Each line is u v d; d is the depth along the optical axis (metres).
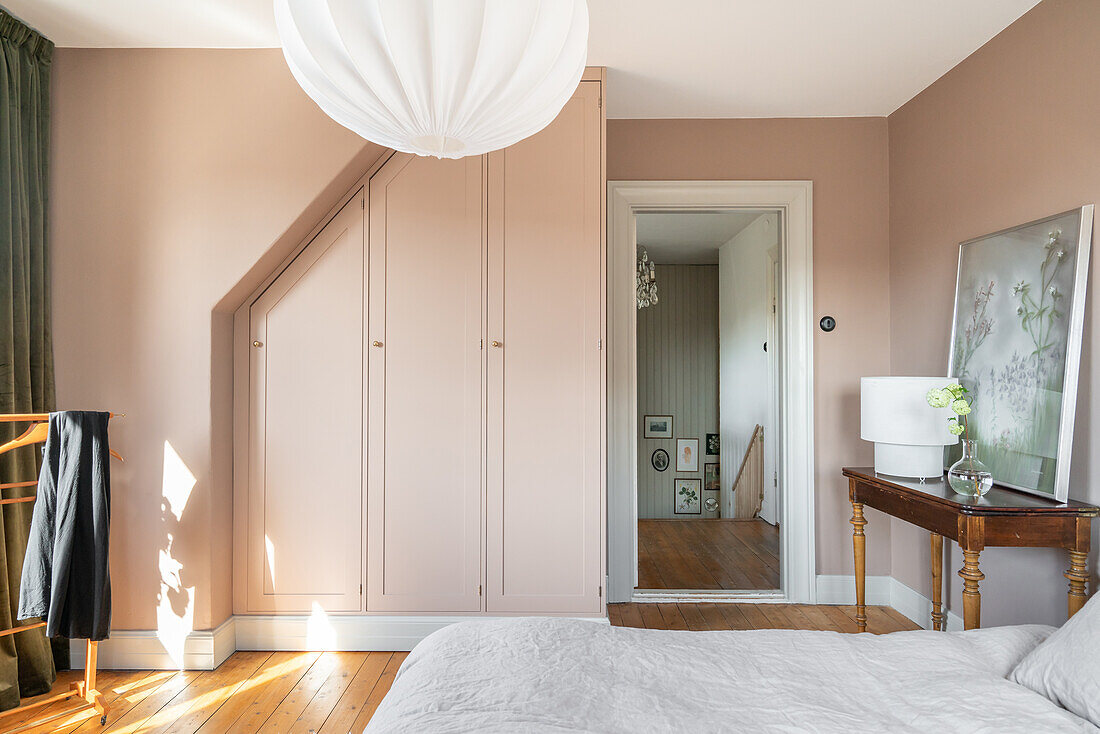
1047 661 1.50
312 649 3.24
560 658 1.62
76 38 3.03
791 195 3.96
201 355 3.09
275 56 3.14
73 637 2.42
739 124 3.98
